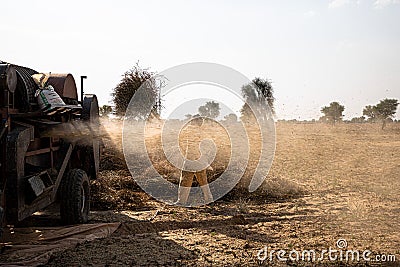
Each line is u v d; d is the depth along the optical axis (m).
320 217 10.19
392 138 33.50
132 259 7.16
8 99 7.18
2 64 7.12
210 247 7.82
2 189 6.99
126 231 9.27
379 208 10.91
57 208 10.53
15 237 8.32
